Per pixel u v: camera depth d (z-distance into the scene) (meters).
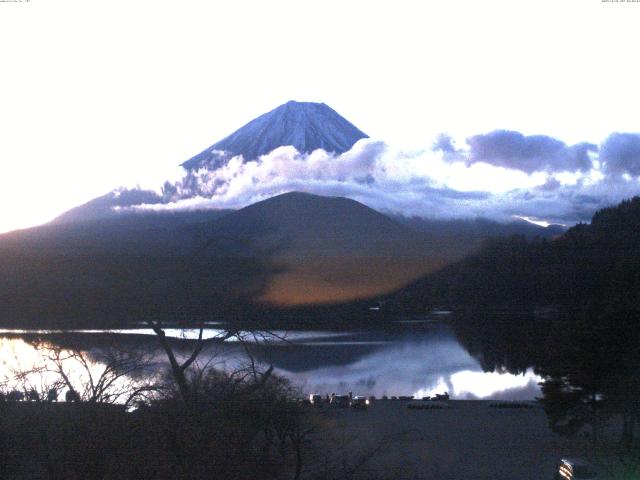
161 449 13.84
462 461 33.12
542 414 49.34
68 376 16.41
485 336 99.81
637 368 37.19
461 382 72.06
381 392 65.75
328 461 22.70
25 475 14.21
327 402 49.84
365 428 38.91
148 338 19.39
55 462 14.02
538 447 37.62
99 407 14.58
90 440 13.91
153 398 15.25
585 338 37.75
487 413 49.81
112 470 13.61
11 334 21.91
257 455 16.91
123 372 16.38
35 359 18.33
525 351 87.75
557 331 41.72
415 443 36.62
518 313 108.81
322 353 83.94
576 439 39.78
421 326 111.25
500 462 33.44
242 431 15.62
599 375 37.53
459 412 50.34
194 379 16.69
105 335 19.61
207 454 14.12
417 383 71.94
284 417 20.00
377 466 27.19
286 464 20.31
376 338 102.38
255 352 19.59
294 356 69.50
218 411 15.24
